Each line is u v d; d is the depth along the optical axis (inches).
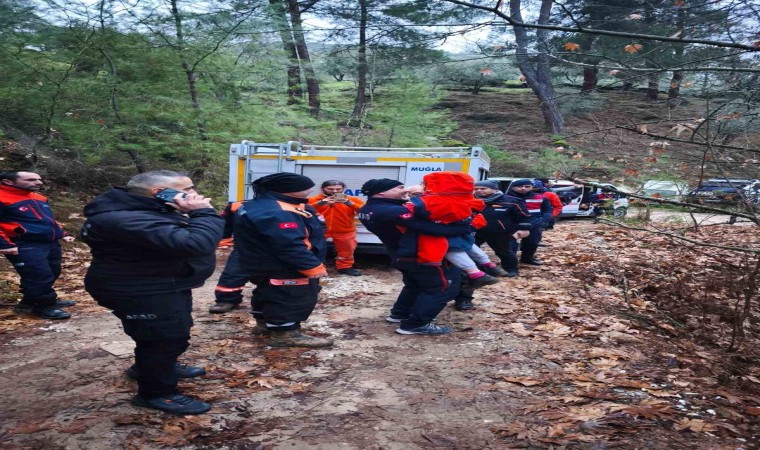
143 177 133.0
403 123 681.0
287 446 130.0
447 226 206.2
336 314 250.7
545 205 398.9
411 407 152.4
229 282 246.7
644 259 419.2
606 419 141.9
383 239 221.6
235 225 197.8
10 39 463.8
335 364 185.0
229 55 538.6
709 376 182.9
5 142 501.7
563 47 166.1
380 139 684.7
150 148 497.4
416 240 209.8
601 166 227.0
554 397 158.9
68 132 476.7
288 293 193.9
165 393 144.6
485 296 289.6
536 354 198.2
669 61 170.2
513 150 821.9
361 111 698.2
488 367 184.4
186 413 143.8
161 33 505.7
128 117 497.7
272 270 193.3
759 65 169.9
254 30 510.3
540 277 350.3
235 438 133.3
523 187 354.0
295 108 639.1
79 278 321.4
